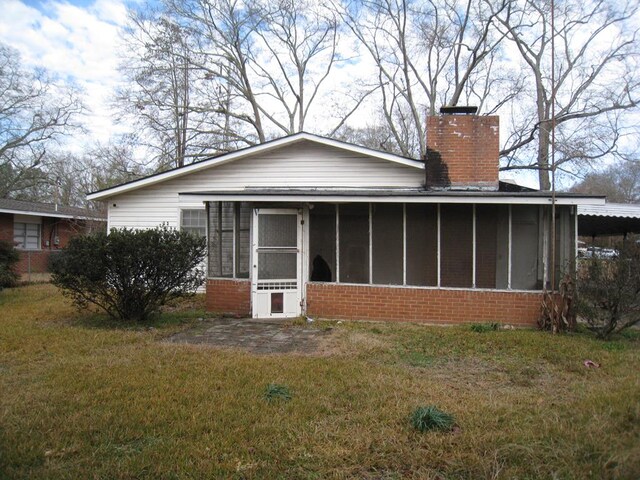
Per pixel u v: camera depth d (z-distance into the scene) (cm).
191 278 882
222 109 2712
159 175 1288
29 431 374
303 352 662
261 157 1265
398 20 2869
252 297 946
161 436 374
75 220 2434
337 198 893
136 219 1345
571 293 795
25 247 2289
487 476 309
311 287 940
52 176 3478
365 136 3275
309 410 425
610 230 1925
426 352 662
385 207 921
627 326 763
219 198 930
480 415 411
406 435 372
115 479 308
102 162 3444
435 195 860
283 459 335
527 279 868
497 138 1097
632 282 730
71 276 813
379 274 920
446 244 895
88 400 444
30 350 643
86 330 774
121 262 809
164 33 2559
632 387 461
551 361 618
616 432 349
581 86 2366
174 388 480
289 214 953
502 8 2483
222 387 487
